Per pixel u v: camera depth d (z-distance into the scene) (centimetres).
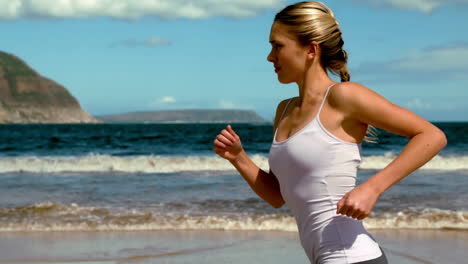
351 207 130
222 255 449
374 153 2156
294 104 162
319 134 146
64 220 623
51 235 545
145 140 3681
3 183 1027
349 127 146
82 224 599
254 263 420
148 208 709
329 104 147
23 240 518
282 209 692
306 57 154
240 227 579
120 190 908
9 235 543
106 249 477
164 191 892
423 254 446
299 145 148
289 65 156
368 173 1272
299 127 152
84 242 509
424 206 708
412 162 133
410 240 506
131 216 647
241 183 1010
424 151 133
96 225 594
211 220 614
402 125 137
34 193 871
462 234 538
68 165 1416
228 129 178
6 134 5247
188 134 5012
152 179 1098
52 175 1197
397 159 135
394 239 511
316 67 154
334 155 145
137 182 1038
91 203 759
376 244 154
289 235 537
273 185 182
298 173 150
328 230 149
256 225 586
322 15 153
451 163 1445
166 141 3512
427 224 586
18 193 873
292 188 154
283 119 162
